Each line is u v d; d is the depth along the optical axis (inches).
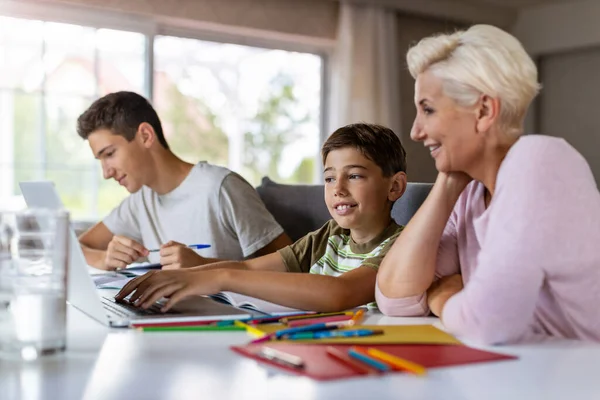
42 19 132.7
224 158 169.5
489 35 36.3
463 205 42.6
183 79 159.5
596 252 34.8
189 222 75.9
